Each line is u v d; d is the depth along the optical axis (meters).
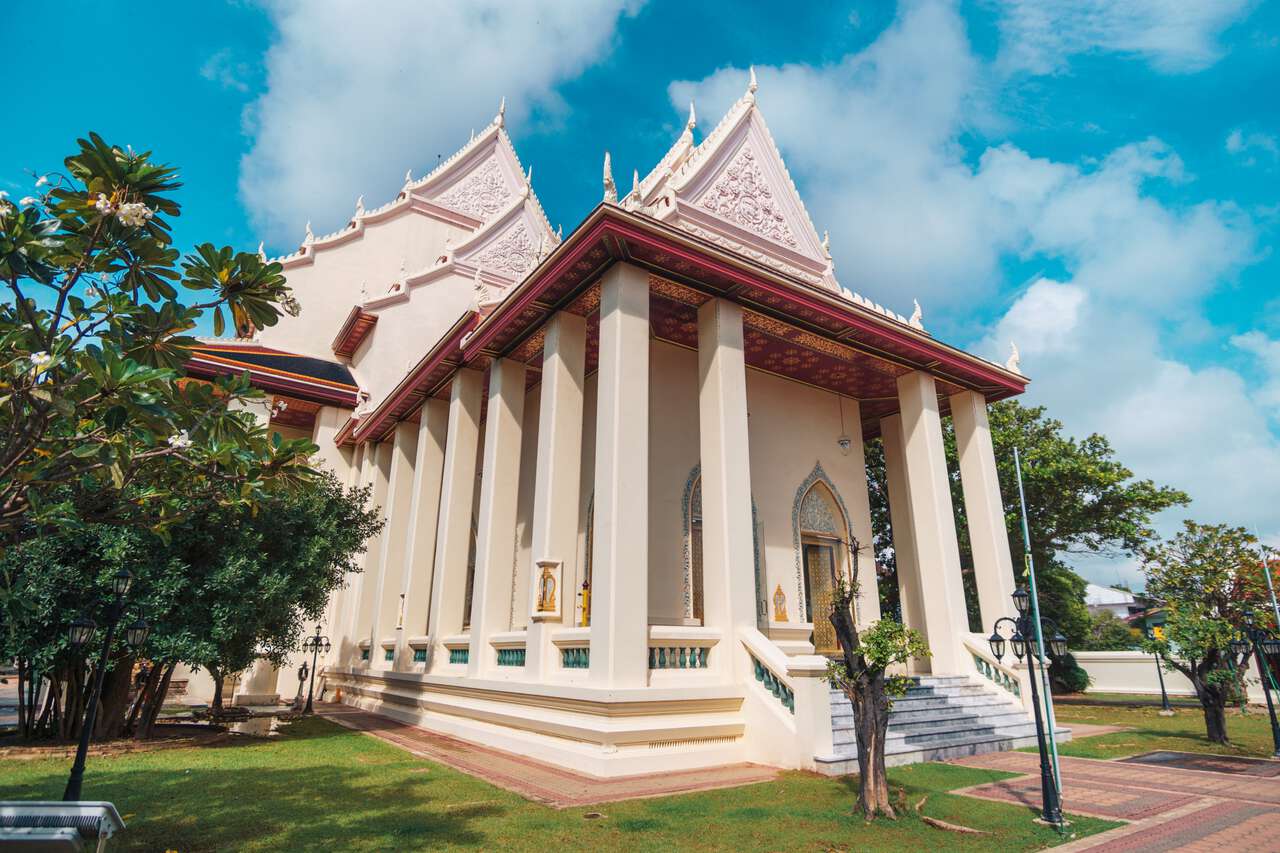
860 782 6.54
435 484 15.90
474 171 28.12
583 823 6.12
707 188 13.32
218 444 4.94
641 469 9.53
